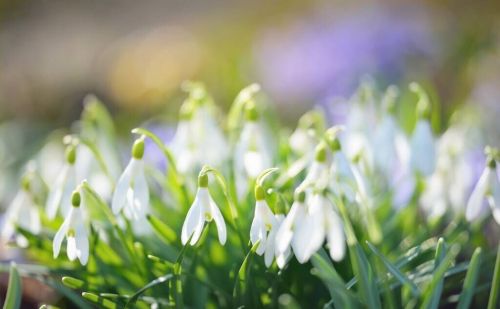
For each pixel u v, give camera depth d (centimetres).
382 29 132
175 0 271
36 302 77
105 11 259
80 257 65
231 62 145
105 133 77
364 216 71
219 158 74
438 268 65
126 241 68
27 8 235
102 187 76
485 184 67
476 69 125
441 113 117
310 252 62
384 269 70
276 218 65
